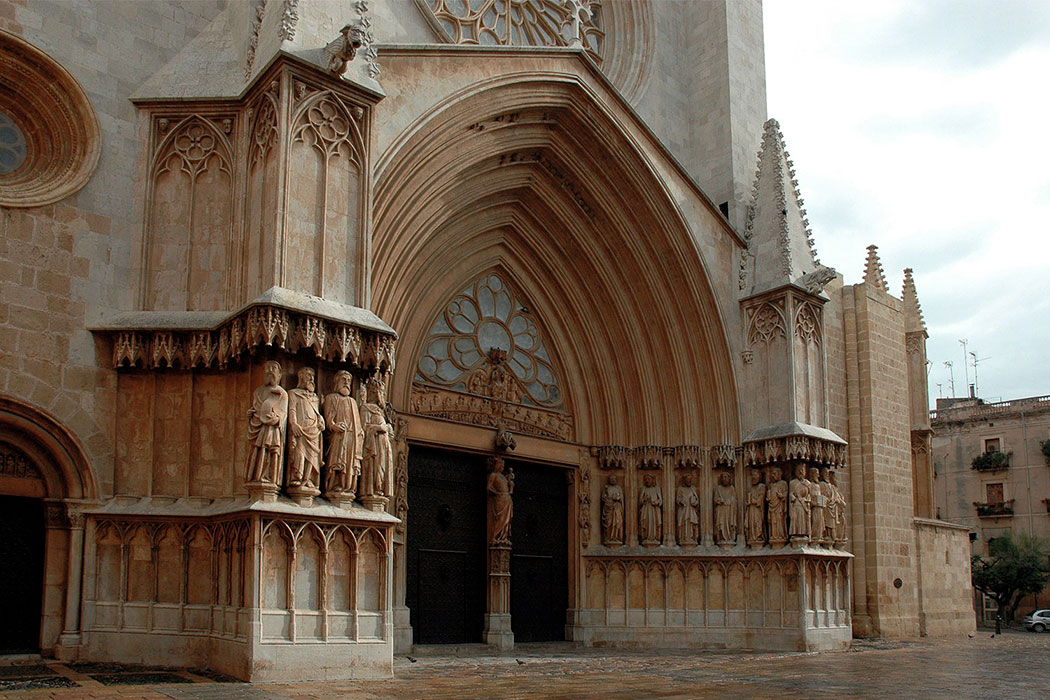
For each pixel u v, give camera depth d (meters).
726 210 24.80
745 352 23.39
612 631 22.06
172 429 14.80
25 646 13.93
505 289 22.91
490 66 19.08
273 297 13.65
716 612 22.08
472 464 21.55
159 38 16.28
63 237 14.66
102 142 15.29
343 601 13.60
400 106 17.28
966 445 65.38
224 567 13.65
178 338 14.84
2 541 13.97
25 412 13.91
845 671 15.91
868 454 26.42
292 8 14.84
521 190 22.06
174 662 13.87
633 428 23.36
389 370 14.79
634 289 23.27
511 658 17.64
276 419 13.32
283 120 14.48
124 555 14.24
